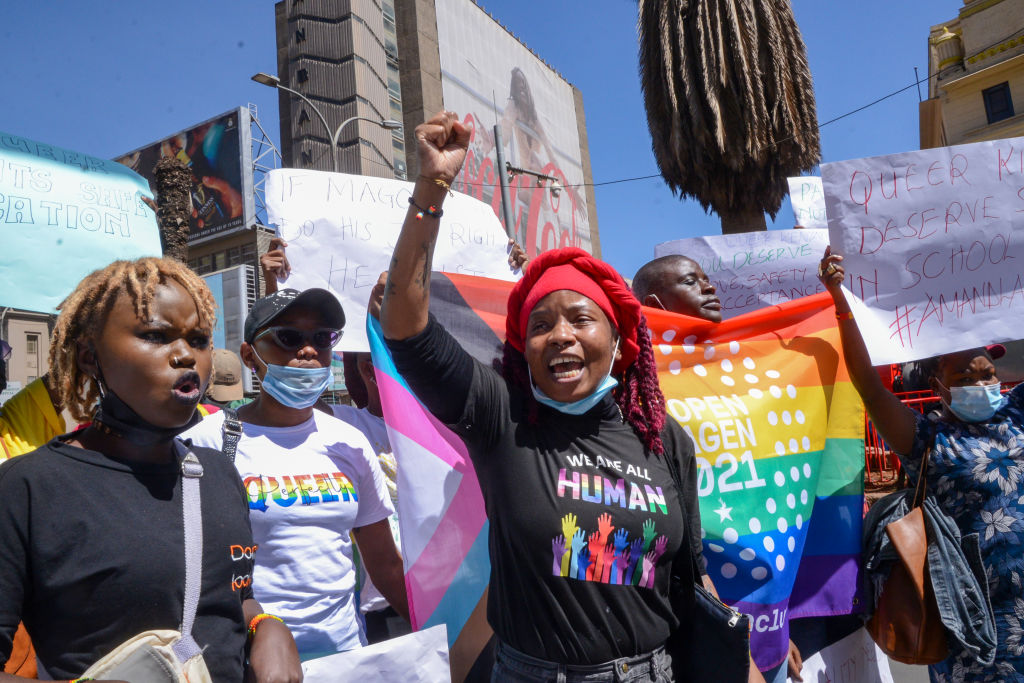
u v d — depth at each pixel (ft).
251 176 100.07
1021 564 8.54
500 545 6.13
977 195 10.23
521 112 169.58
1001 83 80.69
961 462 8.89
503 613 6.10
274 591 6.89
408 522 7.19
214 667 4.49
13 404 7.82
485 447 6.20
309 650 6.91
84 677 3.86
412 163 142.00
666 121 35.37
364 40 136.15
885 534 9.12
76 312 4.69
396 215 10.29
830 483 9.53
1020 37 78.48
